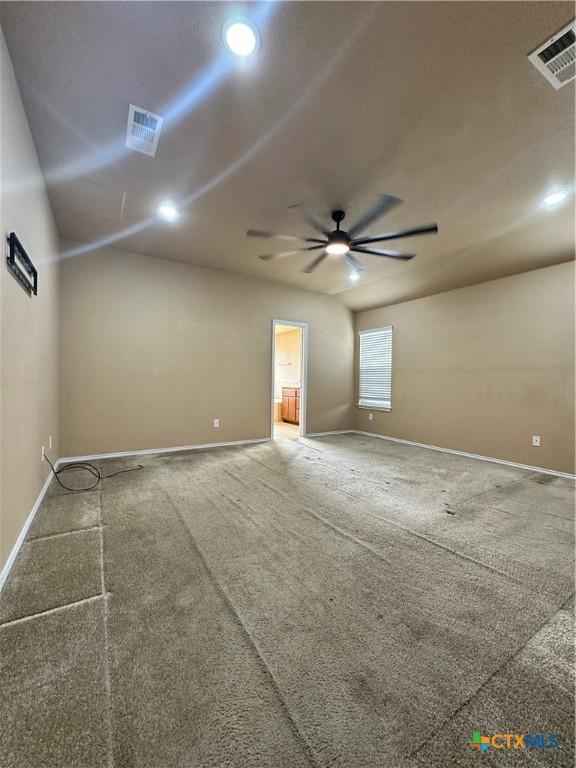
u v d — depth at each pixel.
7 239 1.65
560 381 3.71
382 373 5.97
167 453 4.38
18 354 1.88
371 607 1.54
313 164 2.37
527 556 1.99
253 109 1.89
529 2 1.32
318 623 1.43
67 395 3.83
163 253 4.21
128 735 0.97
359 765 0.90
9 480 1.72
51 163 2.41
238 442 5.10
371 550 2.03
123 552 1.95
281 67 1.62
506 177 2.49
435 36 1.46
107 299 4.05
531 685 1.15
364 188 2.63
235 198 2.83
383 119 1.95
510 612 1.52
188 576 1.74
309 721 1.02
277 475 3.52
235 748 0.94
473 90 1.74
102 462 3.85
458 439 4.70
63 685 1.12
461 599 1.60
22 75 1.70
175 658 1.24
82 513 2.46
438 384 4.99
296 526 2.34
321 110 1.89
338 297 6.15
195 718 1.02
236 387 5.06
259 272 4.92
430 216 3.07
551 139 2.10
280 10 1.36
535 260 3.77
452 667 1.22
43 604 1.50
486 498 2.94
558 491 3.14
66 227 3.49
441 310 4.98
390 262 4.29
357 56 1.56
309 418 5.98
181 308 4.56
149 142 2.19
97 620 1.42
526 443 3.97
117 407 4.14
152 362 4.36
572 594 1.65
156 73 1.68
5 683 1.12
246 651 1.28
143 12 1.38
